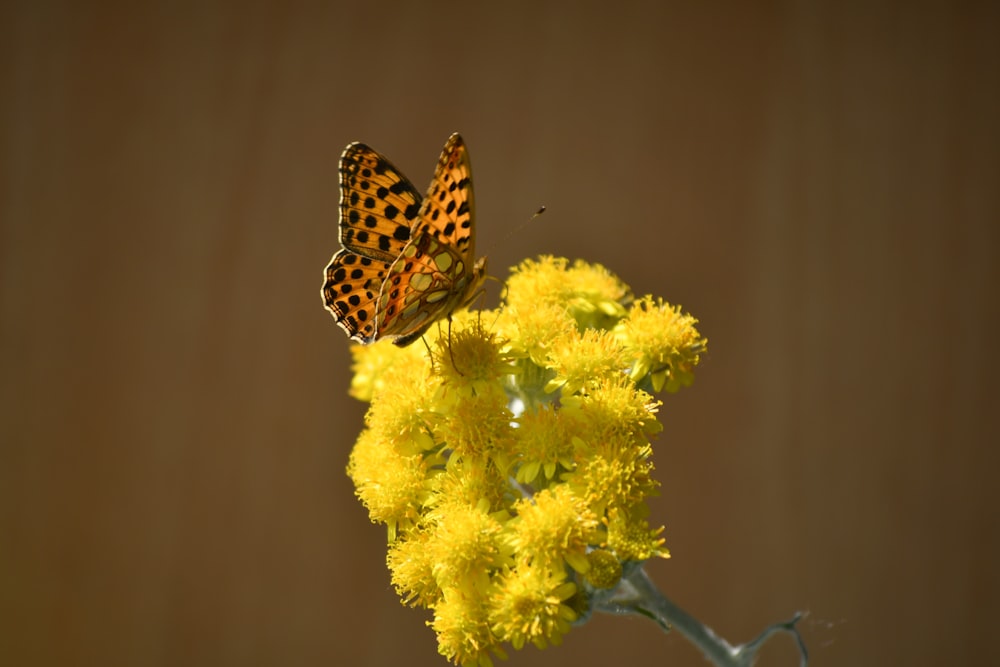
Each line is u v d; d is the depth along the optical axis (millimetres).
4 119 687
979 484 646
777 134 680
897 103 672
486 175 679
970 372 656
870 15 678
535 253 673
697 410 662
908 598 639
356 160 447
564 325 457
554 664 641
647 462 448
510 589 440
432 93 685
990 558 638
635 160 680
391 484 453
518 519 444
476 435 449
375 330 441
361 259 449
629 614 449
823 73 679
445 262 445
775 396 663
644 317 460
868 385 661
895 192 669
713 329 669
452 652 443
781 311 668
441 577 444
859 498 652
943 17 672
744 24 686
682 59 687
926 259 664
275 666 664
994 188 661
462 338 452
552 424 448
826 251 670
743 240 675
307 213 685
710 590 643
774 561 646
